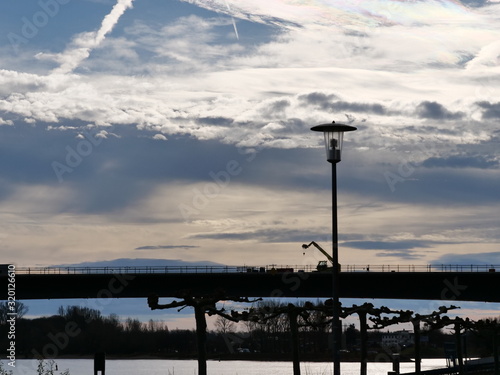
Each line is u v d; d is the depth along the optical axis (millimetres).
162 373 164375
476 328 69438
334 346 34438
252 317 44781
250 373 144875
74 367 127250
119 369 187625
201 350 40625
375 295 124375
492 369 89812
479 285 120250
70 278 118938
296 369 47344
